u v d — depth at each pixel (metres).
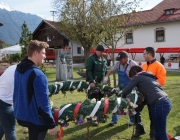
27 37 11.45
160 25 26.06
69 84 5.04
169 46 25.52
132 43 28.56
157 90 3.29
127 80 4.75
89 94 5.04
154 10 28.78
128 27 10.91
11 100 3.10
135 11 11.84
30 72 2.37
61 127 3.21
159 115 3.23
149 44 27.14
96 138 4.25
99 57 5.13
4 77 3.12
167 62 22.75
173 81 12.27
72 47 34.97
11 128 3.17
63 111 3.06
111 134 4.44
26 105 2.40
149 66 4.06
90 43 20.56
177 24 24.69
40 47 2.51
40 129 2.48
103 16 10.44
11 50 30.81
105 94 4.89
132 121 4.80
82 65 30.31
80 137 4.30
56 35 34.88
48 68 25.20
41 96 2.34
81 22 20.02
